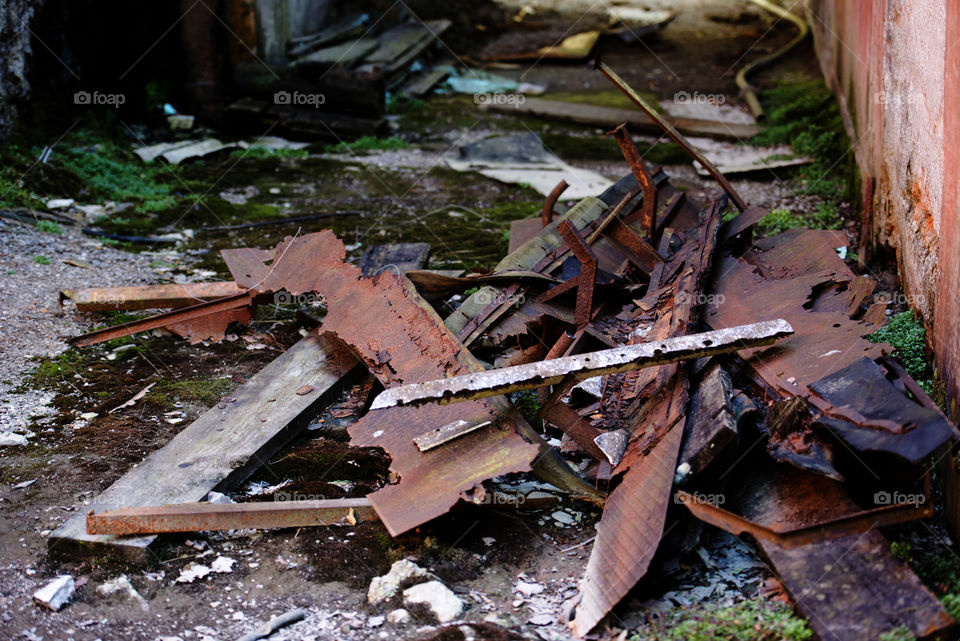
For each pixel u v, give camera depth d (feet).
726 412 14.58
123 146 26.00
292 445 16.12
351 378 16.89
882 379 14.58
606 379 16.16
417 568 14.66
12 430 16.22
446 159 27.09
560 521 15.29
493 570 14.80
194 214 22.08
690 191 24.06
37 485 15.55
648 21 42.16
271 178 25.20
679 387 15.33
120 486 15.19
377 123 28.58
